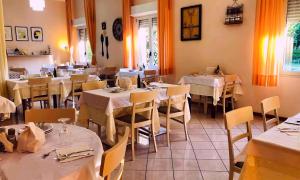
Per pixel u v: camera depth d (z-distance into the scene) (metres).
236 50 4.72
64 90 4.79
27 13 8.18
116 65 7.45
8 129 1.55
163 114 3.25
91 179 1.27
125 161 2.76
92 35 7.97
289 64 4.18
